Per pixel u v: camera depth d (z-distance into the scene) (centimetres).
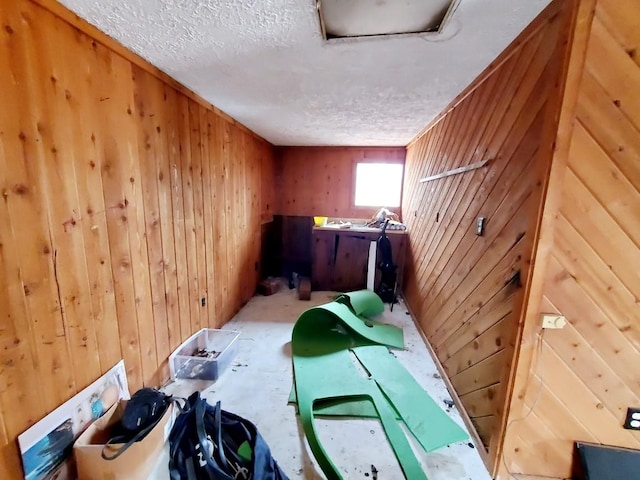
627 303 131
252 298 387
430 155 306
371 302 325
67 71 127
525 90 140
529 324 135
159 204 195
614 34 110
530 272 131
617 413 141
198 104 237
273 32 140
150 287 189
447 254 239
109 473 125
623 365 136
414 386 213
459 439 171
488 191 173
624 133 117
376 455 159
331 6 121
